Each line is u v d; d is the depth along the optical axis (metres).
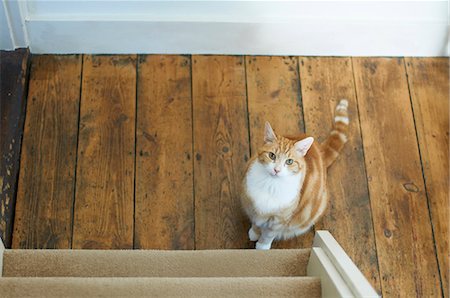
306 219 1.92
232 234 2.00
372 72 2.36
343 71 2.35
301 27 2.25
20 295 1.46
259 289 1.51
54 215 1.99
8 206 1.95
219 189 2.08
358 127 2.24
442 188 2.14
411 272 1.98
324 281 1.50
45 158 2.08
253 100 2.26
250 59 2.35
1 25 2.12
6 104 2.10
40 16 2.16
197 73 2.29
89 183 2.05
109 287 1.48
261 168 1.79
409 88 2.33
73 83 2.23
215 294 1.50
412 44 2.35
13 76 2.16
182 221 2.01
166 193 2.06
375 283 1.95
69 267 1.69
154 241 1.97
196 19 2.21
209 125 2.19
